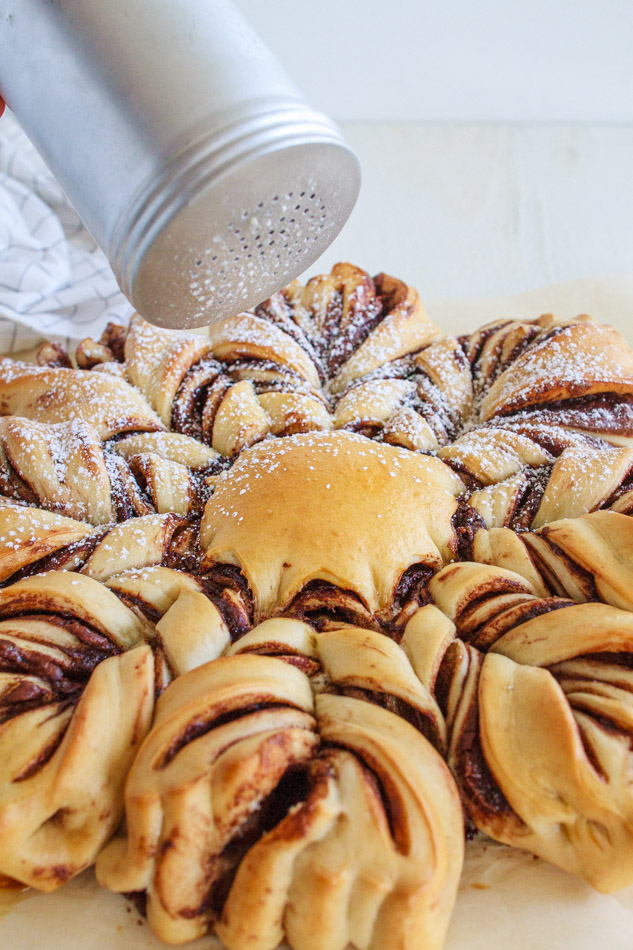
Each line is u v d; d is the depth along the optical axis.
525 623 0.37
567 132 0.78
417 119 0.79
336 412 0.46
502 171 0.75
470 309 0.59
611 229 0.70
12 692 0.36
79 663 0.37
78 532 0.40
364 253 0.68
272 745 0.34
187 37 0.34
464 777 0.35
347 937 0.34
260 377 0.47
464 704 0.36
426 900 0.33
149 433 0.45
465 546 0.40
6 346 0.57
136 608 0.38
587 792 0.34
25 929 0.35
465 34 0.73
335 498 0.40
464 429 0.46
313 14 0.72
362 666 0.36
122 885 0.34
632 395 0.44
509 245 0.69
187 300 0.37
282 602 0.38
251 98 0.34
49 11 0.34
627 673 0.36
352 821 0.33
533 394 0.44
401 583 0.39
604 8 0.71
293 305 0.51
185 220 0.34
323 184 0.36
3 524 0.40
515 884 0.36
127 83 0.34
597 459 0.42
